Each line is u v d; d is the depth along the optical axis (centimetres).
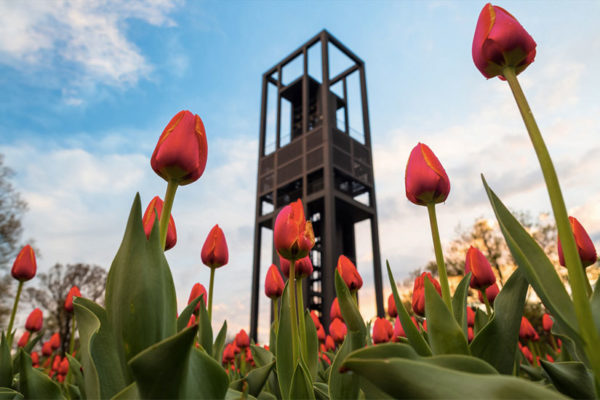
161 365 66
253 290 3572
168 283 92
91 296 2494
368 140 4275
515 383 54
